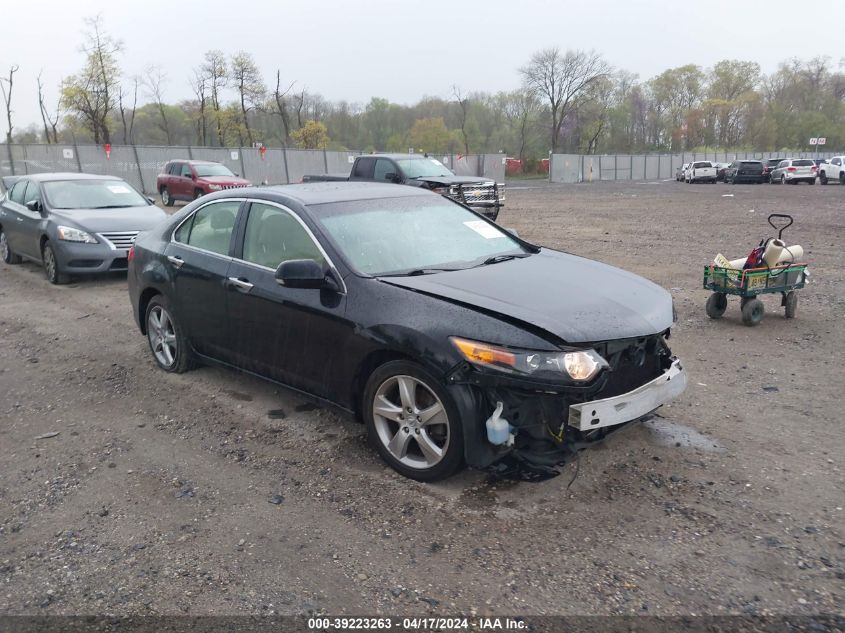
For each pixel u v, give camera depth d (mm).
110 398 5539
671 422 4789
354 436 4664
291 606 2969
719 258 7379
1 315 8539
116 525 3652
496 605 2939
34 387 5871
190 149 34562
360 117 79875
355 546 3393
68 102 48719
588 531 3457
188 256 5441
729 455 4270
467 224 5188
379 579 3135
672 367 4145
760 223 17828
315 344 4371
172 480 4129
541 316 3676
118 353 6773
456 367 3598
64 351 6914
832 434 4559
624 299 4125
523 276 4344
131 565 3291
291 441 4621
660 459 4215
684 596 2961
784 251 7348
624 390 4016
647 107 98312
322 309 4281
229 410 5203
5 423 5102
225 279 5004
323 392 4434
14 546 3486
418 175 18016
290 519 3654
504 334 3566
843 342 6660
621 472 4055
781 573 3098
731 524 3496
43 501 3930
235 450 4520
